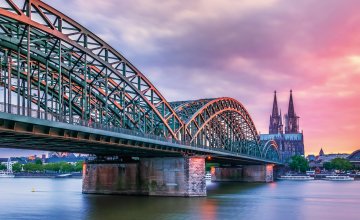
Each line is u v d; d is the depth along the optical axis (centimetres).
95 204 7962
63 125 5475
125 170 9831
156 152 8850
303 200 9606
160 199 8812
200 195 9562
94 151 8412
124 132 7044
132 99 8044
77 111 7594
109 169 10031
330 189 14438
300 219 6469
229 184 17000
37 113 5075
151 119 8556
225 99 13900
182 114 11106
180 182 9306
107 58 6769
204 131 11712
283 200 9519
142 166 9675
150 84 8412
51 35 5484
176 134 9662
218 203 8350
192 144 9731
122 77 7281
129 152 8788
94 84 7325
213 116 12562
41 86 6906
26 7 5156
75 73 6794
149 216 6462
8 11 4669
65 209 7350
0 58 5334
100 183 10125
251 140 18262
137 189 9669
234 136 15525
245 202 8806
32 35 5703
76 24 5891
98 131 6269
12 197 10256
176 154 9325
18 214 6825
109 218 6294
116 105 7669
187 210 7138
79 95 7612
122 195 9688
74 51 6131
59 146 7000
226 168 19588
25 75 6412
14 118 4666
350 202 9225
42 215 6675
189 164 9312
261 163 18912
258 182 18875
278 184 17675
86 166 10350
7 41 5288
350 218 6656
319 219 6512
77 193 11338
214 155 11406
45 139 5719
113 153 9062
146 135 7769
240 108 16125
